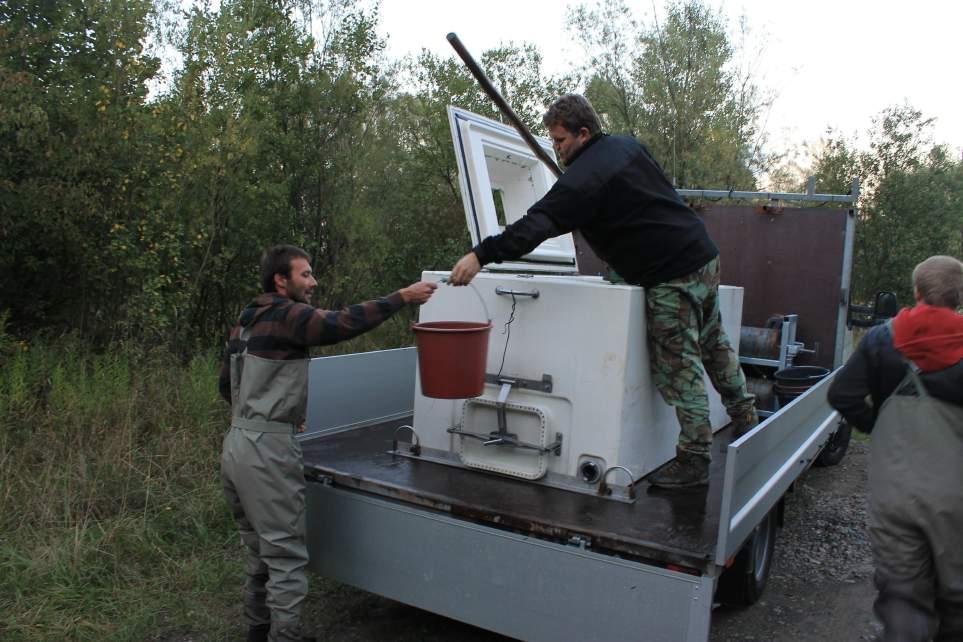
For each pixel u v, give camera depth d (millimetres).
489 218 3287
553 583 2574
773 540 3713
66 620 3229
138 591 3531
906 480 2406
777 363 5207
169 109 6445
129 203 6273
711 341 3445
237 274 7582
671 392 3080
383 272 9953
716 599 3484
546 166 3592
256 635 3059
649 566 2398
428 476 3172
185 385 5602
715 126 12430
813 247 5547
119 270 6363
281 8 8078
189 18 6887
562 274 4047
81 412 4914
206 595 3572
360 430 3980
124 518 4078
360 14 8234
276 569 2791
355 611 3570
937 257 2479
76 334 6191
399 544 2949
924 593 2445
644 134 12594
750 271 5754
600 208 2879
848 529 4754
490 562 2713
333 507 3154
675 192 3049
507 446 3164
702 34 12578
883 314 5664
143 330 6293
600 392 2984
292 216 8039
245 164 7090
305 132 8141
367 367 4078
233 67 6746
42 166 5883
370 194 9016
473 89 10461
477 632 3367
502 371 3230
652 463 3291
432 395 2883
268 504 2756
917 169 13828
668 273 2955
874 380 2605
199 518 4215
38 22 6520
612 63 12742
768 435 2721
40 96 5996
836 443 6094
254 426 2764
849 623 3502
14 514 3967
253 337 2797
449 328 2936
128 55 6352
